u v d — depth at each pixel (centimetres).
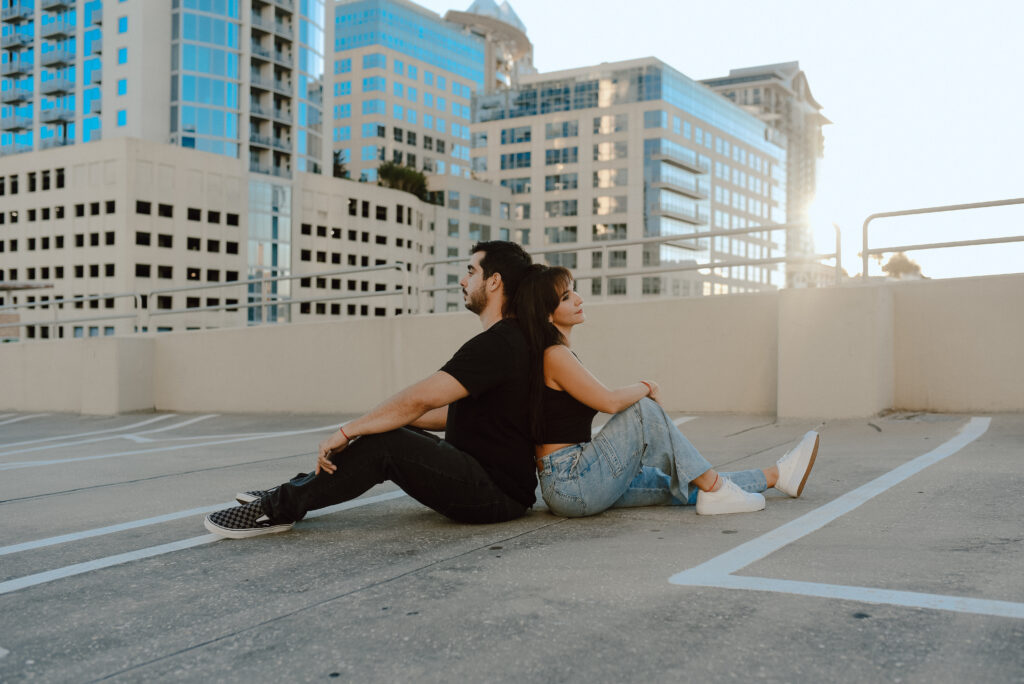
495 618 238
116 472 637
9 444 961
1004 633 204
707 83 15500
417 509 415
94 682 206
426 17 12094
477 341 346
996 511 340
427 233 9831
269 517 364
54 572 323
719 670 192
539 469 367
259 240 7788
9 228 7638
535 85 10562
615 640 214
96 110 7550
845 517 345
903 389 735
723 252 11362
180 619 254
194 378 1305
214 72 7450
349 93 11581
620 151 10000
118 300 6831
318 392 1157
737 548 302
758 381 803
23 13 8219
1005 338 686
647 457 366
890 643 202
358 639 227
